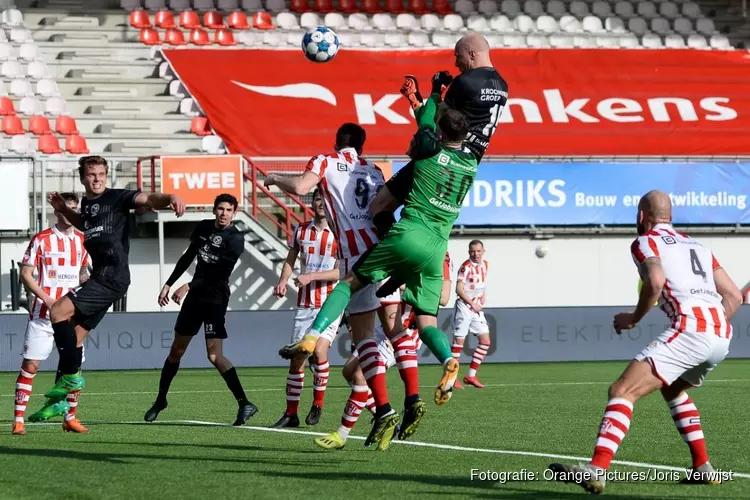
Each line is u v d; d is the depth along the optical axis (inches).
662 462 685.3
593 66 2748.5
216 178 2033.7
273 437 823.7
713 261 578.9
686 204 2342.5
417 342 974.4
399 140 2422.5
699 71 2792.8
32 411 1083.3
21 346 1743.4
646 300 552.1
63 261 895.7
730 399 1197.1
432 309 645.9
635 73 2746.1
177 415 1030.4
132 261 2102.6
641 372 550.6
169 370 955.3
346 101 2524.6
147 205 792.3
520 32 2906.0
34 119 2332.7
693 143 2541.8
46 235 893.8
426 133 629.0
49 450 728.3
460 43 697.0
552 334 1927.9
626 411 545.6
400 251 625.6
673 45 2960.1
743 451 746.8
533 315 1921.8
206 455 703.1
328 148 2400.3
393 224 660.1
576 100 2630.4
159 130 2438.5
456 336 1440.7
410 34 2844.5
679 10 3051.2
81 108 2452.0
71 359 794.2
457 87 676.7
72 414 862.5
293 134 2416.3
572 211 2298.2
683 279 558.6
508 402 1163.9
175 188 2012.8
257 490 553.6
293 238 1035.3
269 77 2559.1
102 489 556.1
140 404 1158.3
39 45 2566.4
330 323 615.5
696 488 575.8
